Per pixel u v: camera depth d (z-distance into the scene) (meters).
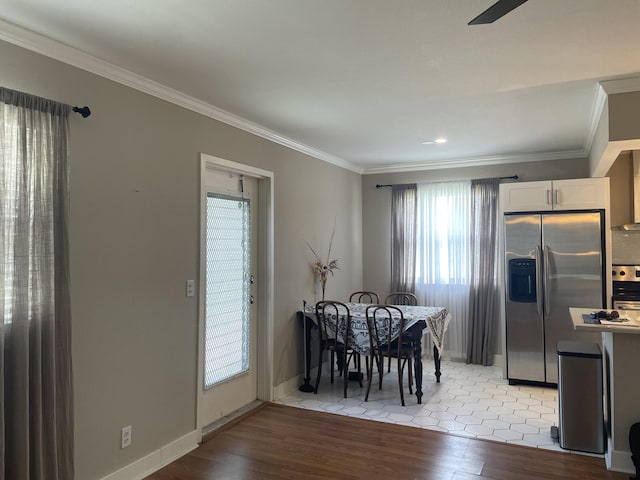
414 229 6.05
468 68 2.82
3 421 2.05
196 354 3.42
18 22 2.20
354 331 4.43
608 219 4.55
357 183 6.37
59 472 2.32
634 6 2.07
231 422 3.81
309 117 3.87
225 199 3.98
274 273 4.43
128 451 2.84
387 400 4.35
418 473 2.93
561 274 4.67
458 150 5.26
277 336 4.46
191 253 3.38
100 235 2.68
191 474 2.95
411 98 3.39
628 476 2.87
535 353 4.76
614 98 3.10
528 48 2.54
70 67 2.52
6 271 2.13
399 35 2.37
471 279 5.68
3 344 2.09
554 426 3.59
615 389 2.95
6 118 2.14
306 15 2.15
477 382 4.91
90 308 2.62
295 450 3.29
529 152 5.38
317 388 4.61
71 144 2.52
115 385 2.77
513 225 4.88
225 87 3.13
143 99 2.99
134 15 2.14
